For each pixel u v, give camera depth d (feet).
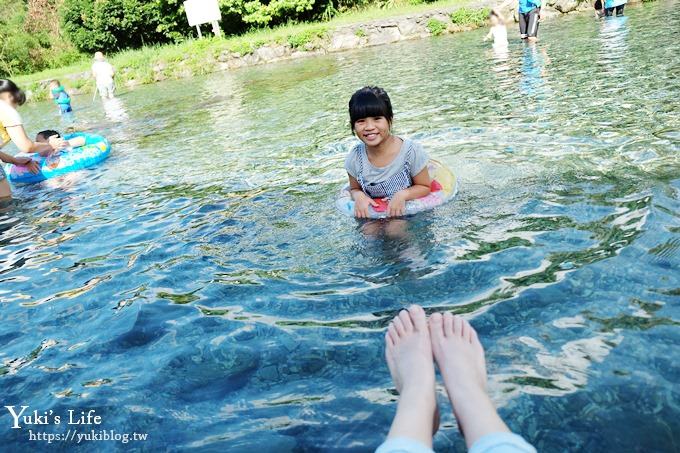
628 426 5.90
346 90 33.91
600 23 44.86
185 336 8.88
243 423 6.78
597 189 12.16
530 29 41.73
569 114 19.34
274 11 75.97
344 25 61.98
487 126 19.66
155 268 11.71
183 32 82.84
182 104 39.73
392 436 5.34
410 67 39.19
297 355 7.95
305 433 6.46
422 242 10.96
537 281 8.89
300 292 9.73
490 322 8.00
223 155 21.85
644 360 6.79
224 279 10.70
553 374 6.79
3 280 12.37
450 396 6.21
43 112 49.55
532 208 11.73
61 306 10.66
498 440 4.96
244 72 55.93
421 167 12.76
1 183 19.47
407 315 7.79
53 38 86.84
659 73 23.26
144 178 19.93
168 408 7.25
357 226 12.25
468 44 46.93
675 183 11.80
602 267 8.98
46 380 8.29
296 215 13.57
